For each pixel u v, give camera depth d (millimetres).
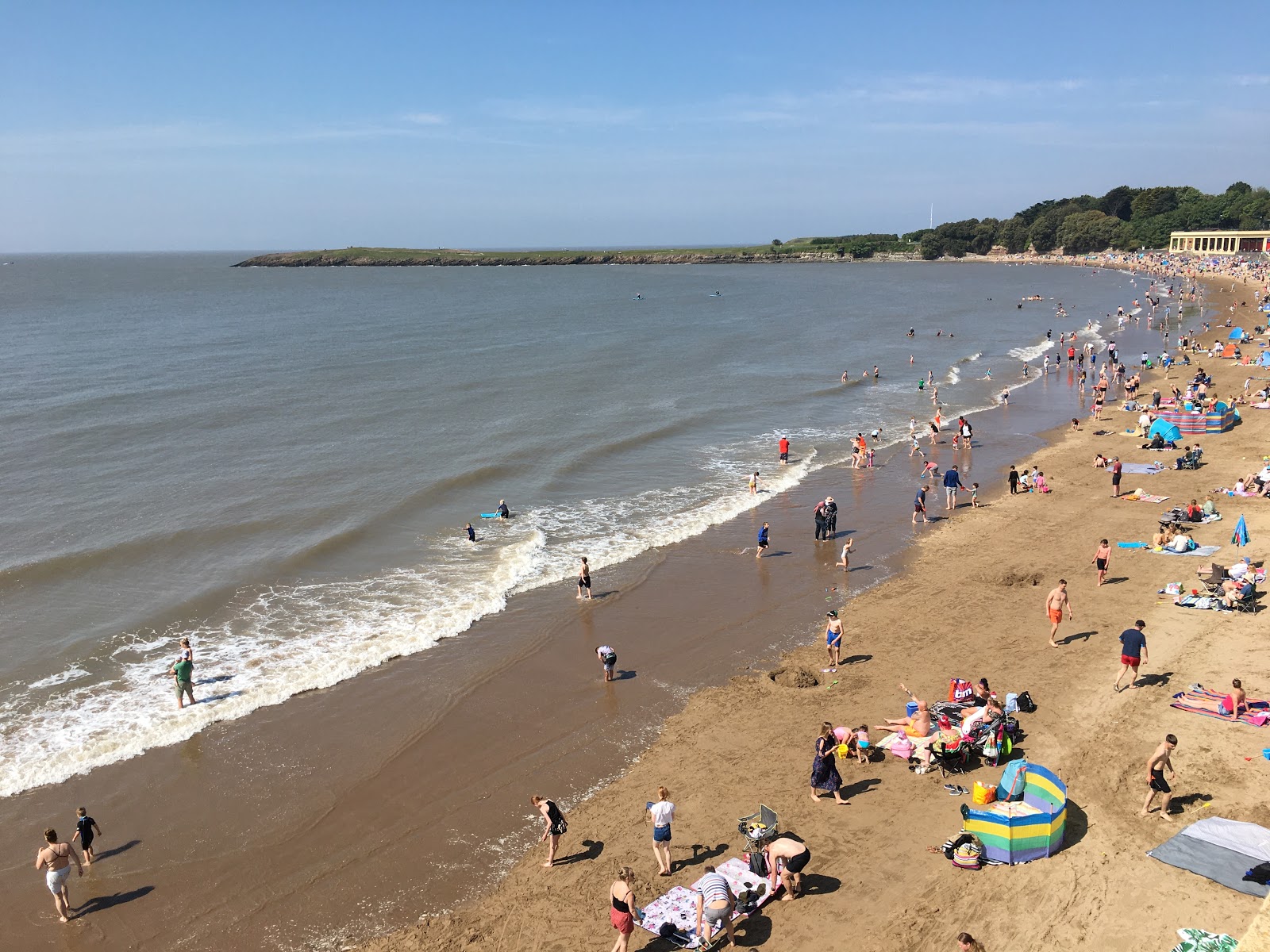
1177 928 12484
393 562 29219
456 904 14359
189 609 25641
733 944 12930
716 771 17578
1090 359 72562
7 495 35969
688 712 20016
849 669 21656
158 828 16438
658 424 49406
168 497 35656
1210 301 117438
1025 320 107562
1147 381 60125
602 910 13961
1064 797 14477
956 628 23578
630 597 26578
